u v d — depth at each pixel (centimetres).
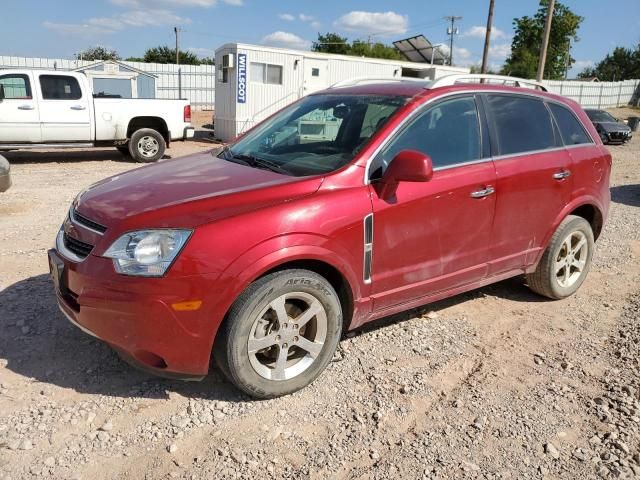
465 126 411
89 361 365
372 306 368
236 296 304
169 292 293
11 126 1230
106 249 302
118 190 351
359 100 416
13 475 266
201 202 314
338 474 278
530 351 413
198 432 303
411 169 337
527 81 485
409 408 335
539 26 4538
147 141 1375
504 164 425
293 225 317
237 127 1931
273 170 368
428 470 284
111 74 2888
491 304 497
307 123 423
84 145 1323
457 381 368
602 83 4666
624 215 900
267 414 322
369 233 348
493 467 289
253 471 277
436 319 458
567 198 479
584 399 353
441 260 395
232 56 1895
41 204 810
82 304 306
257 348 320
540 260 484
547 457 298
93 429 301
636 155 1911
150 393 335
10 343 383
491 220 419
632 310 495
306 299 332
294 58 1967
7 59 2911
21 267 525
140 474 271
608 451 304
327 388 351
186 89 3466
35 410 313
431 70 2252
